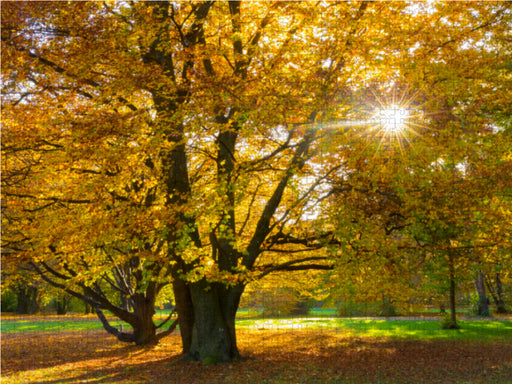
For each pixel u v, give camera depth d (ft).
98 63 37.24
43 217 43.75
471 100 40.47
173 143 32.96
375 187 36.94
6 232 46.96
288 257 54.08
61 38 37.06
